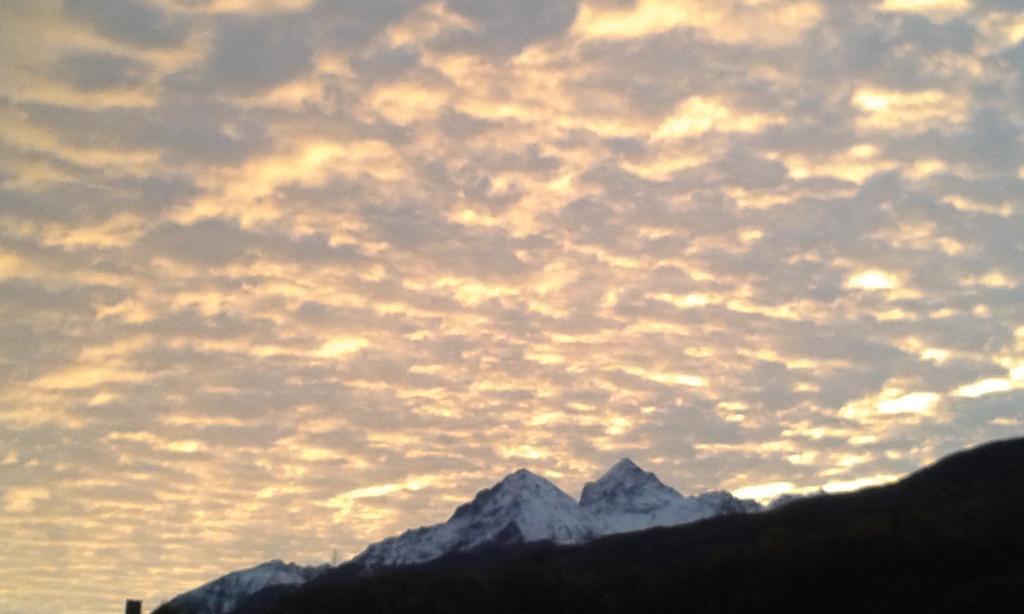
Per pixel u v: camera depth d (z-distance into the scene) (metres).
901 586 127.50
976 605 116.06
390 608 158.88
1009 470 179.88
